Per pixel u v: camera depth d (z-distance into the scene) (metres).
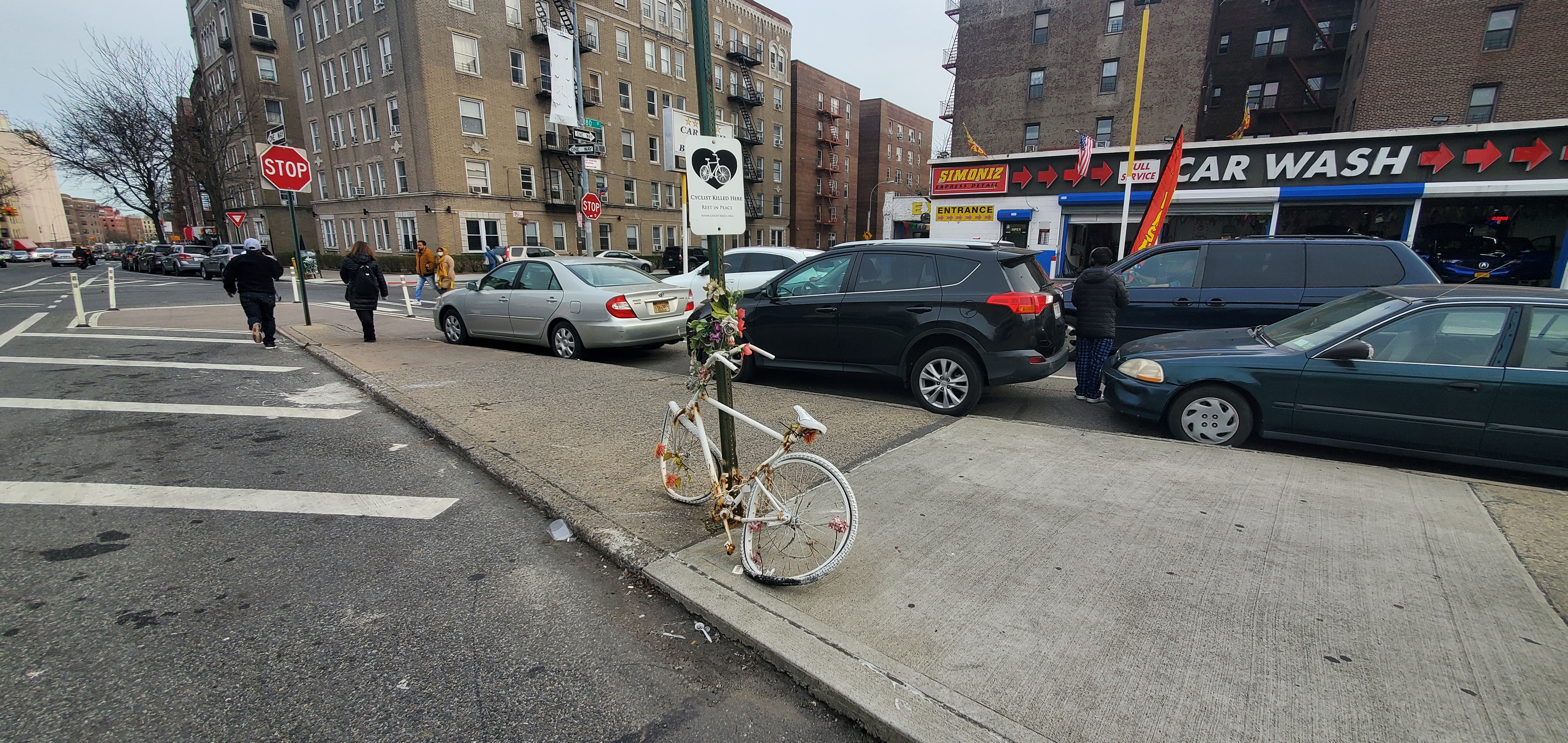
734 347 3.35
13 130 34.69
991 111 33.19
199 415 5.88
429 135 30.27
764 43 49.94
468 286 9.80
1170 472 4.33
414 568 3.27
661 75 41.34
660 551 3.30
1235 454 4.70
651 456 4.63
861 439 5.05
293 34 36.22
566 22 33.94
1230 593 2.88
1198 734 2.09
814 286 7.02
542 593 3.07
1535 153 15.84
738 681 2.51
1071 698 2.26
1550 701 2.21
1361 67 24.30
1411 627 2.62
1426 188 16.72
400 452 4.93
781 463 3.05
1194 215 19.80
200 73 36.88
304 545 3.48
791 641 2.59
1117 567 3.11
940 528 3.51
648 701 2.39
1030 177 22.08
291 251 42.03
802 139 56.12
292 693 2.37
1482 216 17.42
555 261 9.11
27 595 2.96
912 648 2.54
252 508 3.92
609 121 38.19
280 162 10.36
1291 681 2.32
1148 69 29.02
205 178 37.38
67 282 24.69
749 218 50.59
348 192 35.94
